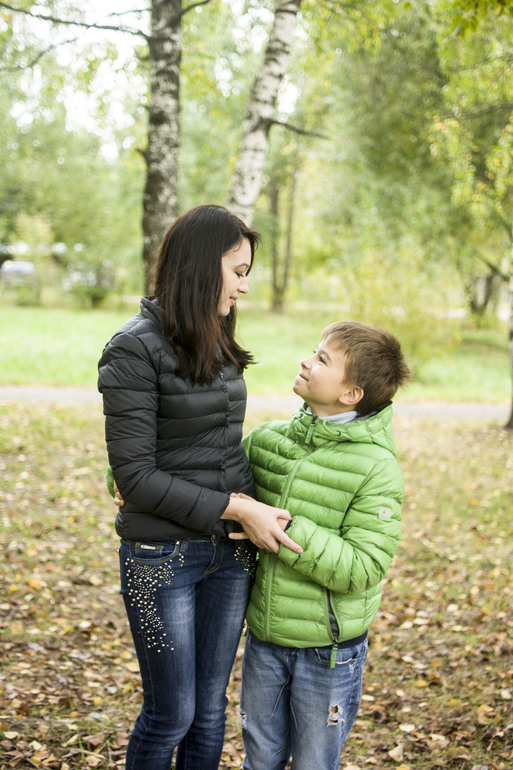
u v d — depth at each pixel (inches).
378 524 73.1
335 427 76.2
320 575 71.9
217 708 80.7
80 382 461.1
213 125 407.8
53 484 244.4
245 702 81.7
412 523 228.5
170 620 73.2
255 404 424.5
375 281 530.0
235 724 117.0
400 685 129.5
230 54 325.1
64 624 146.3
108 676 127.6
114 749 103.7
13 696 113.7
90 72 276.4
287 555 71.8
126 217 960.3
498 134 418.0
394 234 561.3
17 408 363.9
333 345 77.6
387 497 74.1
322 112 561.9
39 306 979.9
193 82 296.4
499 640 142.4
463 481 278.8
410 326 526.9
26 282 976.9
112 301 1051.3
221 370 74.2
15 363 510.6
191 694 75.4
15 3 254.8
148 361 68.6
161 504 69.1
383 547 73.0
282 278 1090.7
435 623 154.9
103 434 319.0
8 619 145.6
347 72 455.2
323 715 77.2
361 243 561.0
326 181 634.8
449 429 384.5
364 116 487.2
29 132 839.1
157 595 72.9
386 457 75.4
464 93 303.1
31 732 104.3
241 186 230.7
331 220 641.6
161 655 73.3
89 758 99.3
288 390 482.3
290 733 82.9
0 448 282.4
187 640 74.5
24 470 258.7
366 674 134.3
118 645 140.1
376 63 435.5
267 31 308.0
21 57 277.0
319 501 75.7
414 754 106.8
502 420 415.2
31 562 176.9
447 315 545.6
